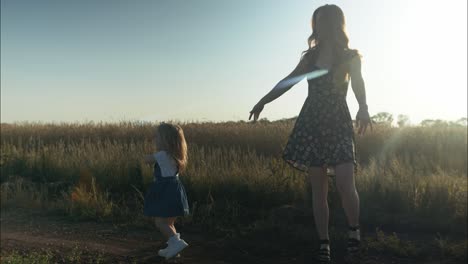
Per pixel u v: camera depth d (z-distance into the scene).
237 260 4.56
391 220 6.19
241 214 6.72
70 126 21.92
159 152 4.71
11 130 21.23
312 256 4.59
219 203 7.24
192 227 6.16
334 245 4.80
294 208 6.60
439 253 4.78
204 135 16.28
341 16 4.11
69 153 12.16
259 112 4.19
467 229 5.87
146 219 6.52
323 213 4.10
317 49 4.13
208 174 8.23
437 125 17.02
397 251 4.70
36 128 21.88
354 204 3.96
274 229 5.66
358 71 3.99
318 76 4.08
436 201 6.75
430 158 12.48
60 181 9.69
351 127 4.07
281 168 8.16
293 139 4.18
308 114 4.11
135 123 20.08
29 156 11.64
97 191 8.25
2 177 10.52
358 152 13.44
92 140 18.36
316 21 4.16
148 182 8.63
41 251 5.08
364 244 4.97
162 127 4.77
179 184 4.70
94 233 6.05
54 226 6.57
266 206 7.22
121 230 6.18
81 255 4.90
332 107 4.02
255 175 7.89
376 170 8.50
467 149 13.08
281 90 4.13
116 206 7.33
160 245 5.27
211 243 5.27
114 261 4.60
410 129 15.70
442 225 5.96
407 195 6.97
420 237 5.57
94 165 9.95
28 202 8.13
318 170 4.06
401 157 11.95
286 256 4.64
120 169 9.18
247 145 14.36
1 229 6.40
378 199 7.20
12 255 4.58
